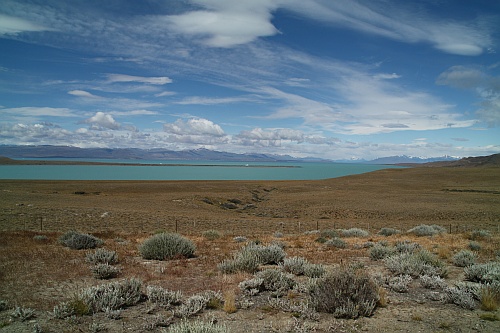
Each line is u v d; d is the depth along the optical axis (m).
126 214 42.75
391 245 18.88
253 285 9.17
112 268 10.79
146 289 8.99
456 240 21.80
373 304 7.47
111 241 20.69
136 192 83.19
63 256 13.76
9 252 14.30
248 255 12.04
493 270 9.88
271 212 60.44
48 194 67.75
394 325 6.66
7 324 6.50
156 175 183.62
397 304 8.01
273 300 8.08
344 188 103.38
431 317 7.12
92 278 10.37
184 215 47.16
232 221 42.25
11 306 7.52
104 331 6.30
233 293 8.61
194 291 9.05
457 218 48.62
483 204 63.56
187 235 26.75
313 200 72.88
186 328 5.72
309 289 8.50
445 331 6.36
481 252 16.27
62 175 166.00
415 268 11.02
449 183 119.00
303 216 55.22
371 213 54.91
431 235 27.16
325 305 7.41
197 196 73.06
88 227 31.69
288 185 113.50
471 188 99.44
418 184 116.69
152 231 30.86
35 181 107.75
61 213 40.50
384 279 10.05
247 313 7.41
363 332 6.31
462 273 11.71
